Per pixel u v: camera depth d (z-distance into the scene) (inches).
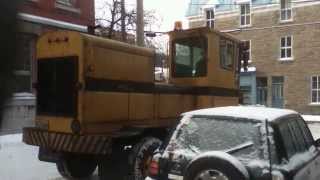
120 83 353.7
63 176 370.0
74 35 331.9
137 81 371.2
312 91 1716.3
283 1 1780.3
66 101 336.8
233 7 1899.6
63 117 337.1
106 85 342.3
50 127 344.5
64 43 337.4
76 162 366.3
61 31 340.2
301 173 226.4
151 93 385.1
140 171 339.6
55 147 337.1
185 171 216.8
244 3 1863.9
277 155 216.5
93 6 830.5
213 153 211.5
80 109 327.0
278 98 1796.3
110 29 1091.9
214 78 445.1
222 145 227.1
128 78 361.7
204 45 439.5
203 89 437.1
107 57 343.0
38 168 420.5
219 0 1943.9
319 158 273.7
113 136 324.2
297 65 1744.6
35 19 674.2
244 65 506.6
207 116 239.6
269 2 1804.9
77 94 327.9
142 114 375.9
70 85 334.0
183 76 449.4
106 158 336.5
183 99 424.2
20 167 421.7
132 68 366.0
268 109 257.3
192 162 213.2
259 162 213.2
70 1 779.4
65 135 333.4
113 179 337.4
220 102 456.8
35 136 348.8
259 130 224.4
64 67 337.4
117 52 351.6
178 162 228.8
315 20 1704.0
